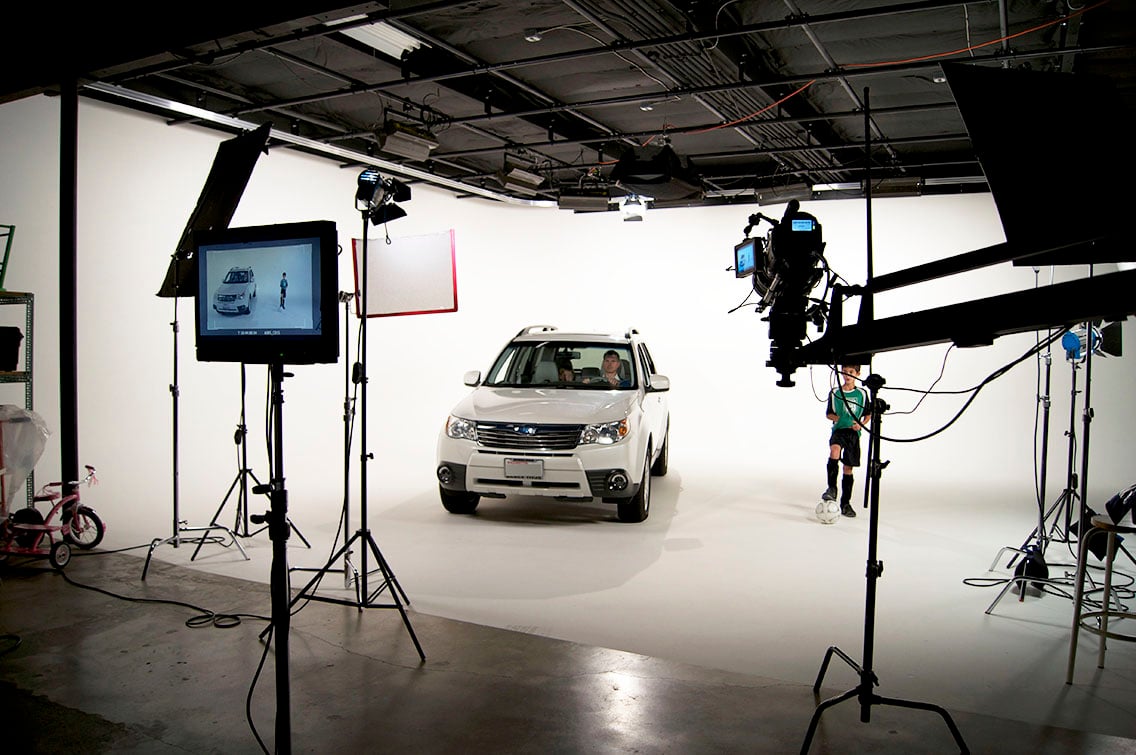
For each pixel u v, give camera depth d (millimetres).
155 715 2807
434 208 10492
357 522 6035
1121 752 2598
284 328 2523
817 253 3111
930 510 6902
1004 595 4453
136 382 6988
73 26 4789
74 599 4043
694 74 6391
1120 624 3984
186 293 4398
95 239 6680
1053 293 1893
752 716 2840
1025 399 9258
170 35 4469
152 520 5902
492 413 5918
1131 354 8695
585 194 10320
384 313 4109
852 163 9688
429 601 4188
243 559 4918
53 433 6305
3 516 4578
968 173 9602
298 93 7352
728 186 10656
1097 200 1907
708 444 10625
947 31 5852
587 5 5148
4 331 4676
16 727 2709
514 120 8141
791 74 6801
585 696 2986
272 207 8375
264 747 2535
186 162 7438
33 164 6176
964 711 2910
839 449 6445
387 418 9914
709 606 4199
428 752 2561
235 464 7863
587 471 5684
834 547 5520
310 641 3521
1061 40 5348
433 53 6461
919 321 2236
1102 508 7078
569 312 11500
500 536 5672
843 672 3324
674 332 11117
